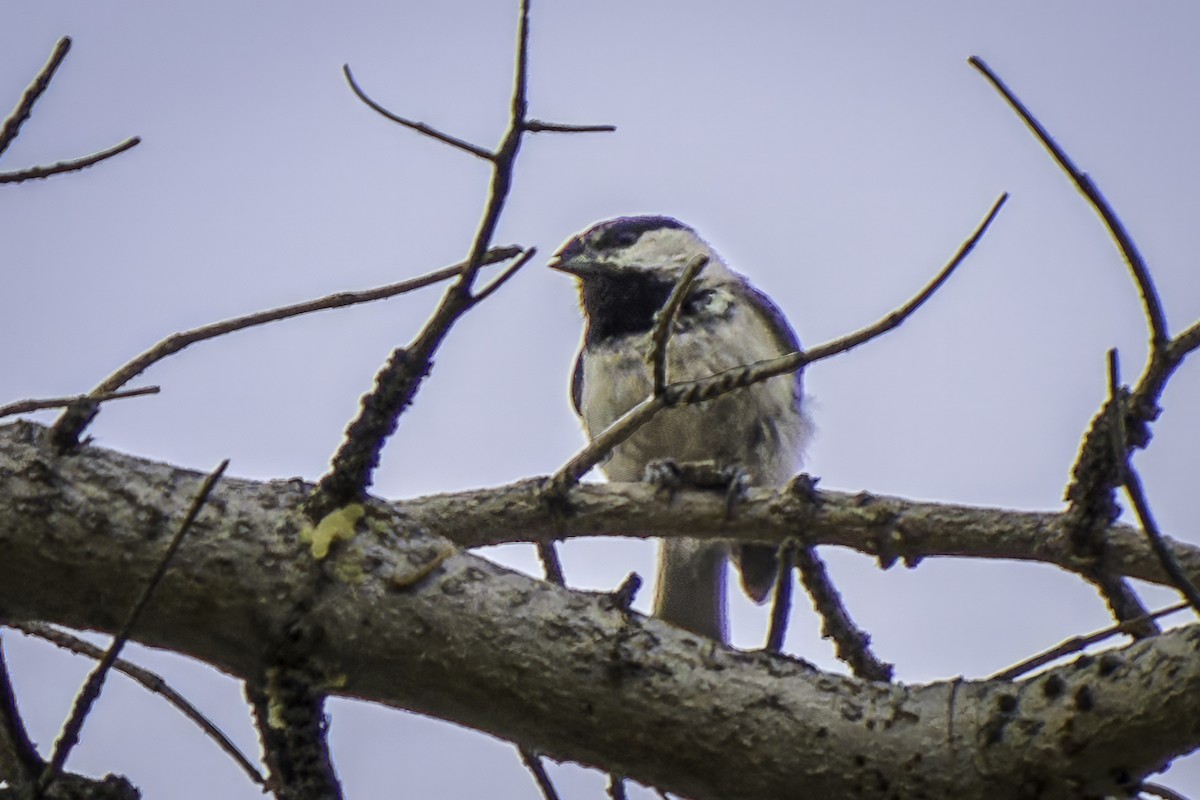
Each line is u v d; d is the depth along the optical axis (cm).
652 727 444
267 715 455
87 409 454
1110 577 627
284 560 447
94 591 446
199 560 443
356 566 450
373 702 463
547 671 446
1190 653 404
